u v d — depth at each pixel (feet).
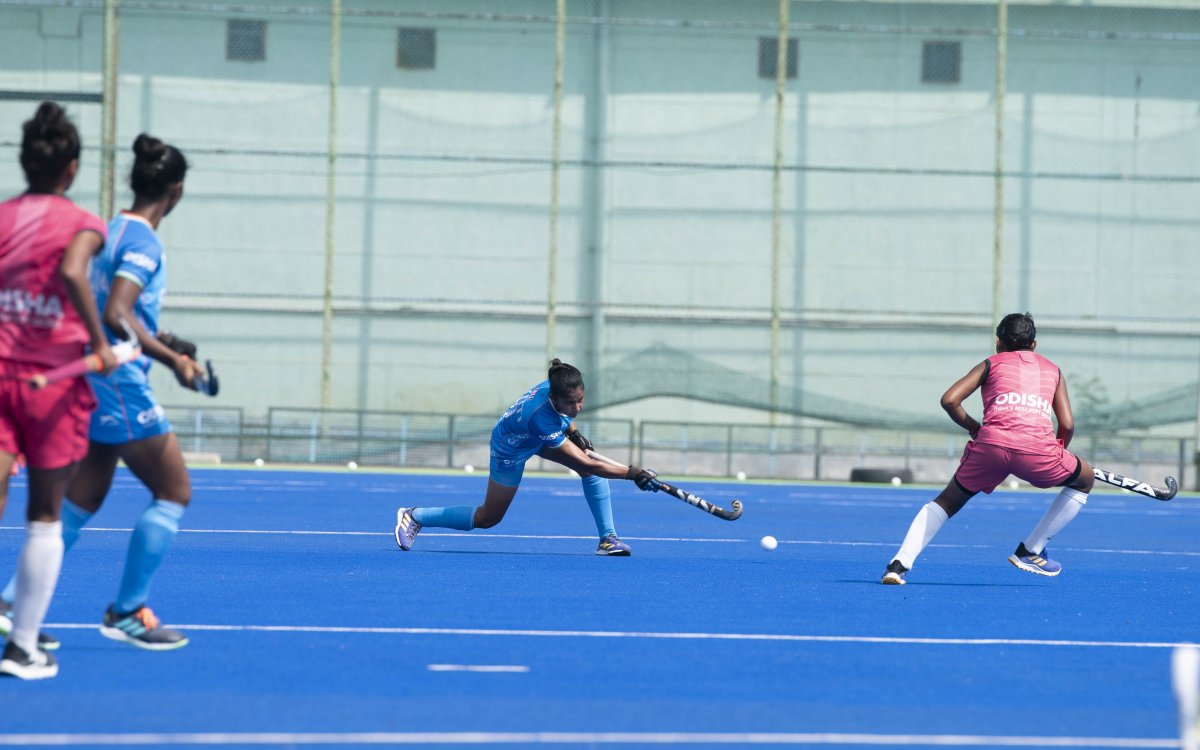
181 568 94.27
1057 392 95.71
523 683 55.26
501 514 113.29
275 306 344.49
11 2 332.80
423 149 345.92
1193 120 350.64
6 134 331.57
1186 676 36.09
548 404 106.83
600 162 343.46
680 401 349.41
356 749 43.80
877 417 341.62
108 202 317.83
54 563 54.29
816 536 139.44
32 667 54.29
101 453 61.82
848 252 349.82
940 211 350.02
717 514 107.24
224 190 343.46
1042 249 350.02
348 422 339.16
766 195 349.00
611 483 240.73
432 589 85.25
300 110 343.87
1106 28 350.02
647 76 347.15
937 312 350.43
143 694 51.49
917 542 93.91
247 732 45.73
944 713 51.24
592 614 75.66
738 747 45.21
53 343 53.21
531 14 346.95
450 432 313.53
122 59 338.95
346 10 342.64
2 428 52.75
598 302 346.54
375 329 345.72
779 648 65.21
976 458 93.71
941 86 350.02
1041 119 349.82
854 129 349.82
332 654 60.85
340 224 344.69
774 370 335.06
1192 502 233.76
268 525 135.54
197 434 311.06
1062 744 46.62
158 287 60.29
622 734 46.68
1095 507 210.79
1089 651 66.59
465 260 346.74
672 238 347.97
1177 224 352.08
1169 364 351.87
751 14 347.36
